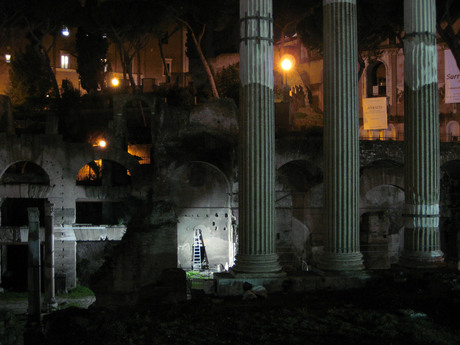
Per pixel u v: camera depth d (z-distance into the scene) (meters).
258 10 22.38
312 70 74.56
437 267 23.28
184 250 52.97
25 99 75.38
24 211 60.19
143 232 44.44
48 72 72.69
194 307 20.61
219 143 54.88
